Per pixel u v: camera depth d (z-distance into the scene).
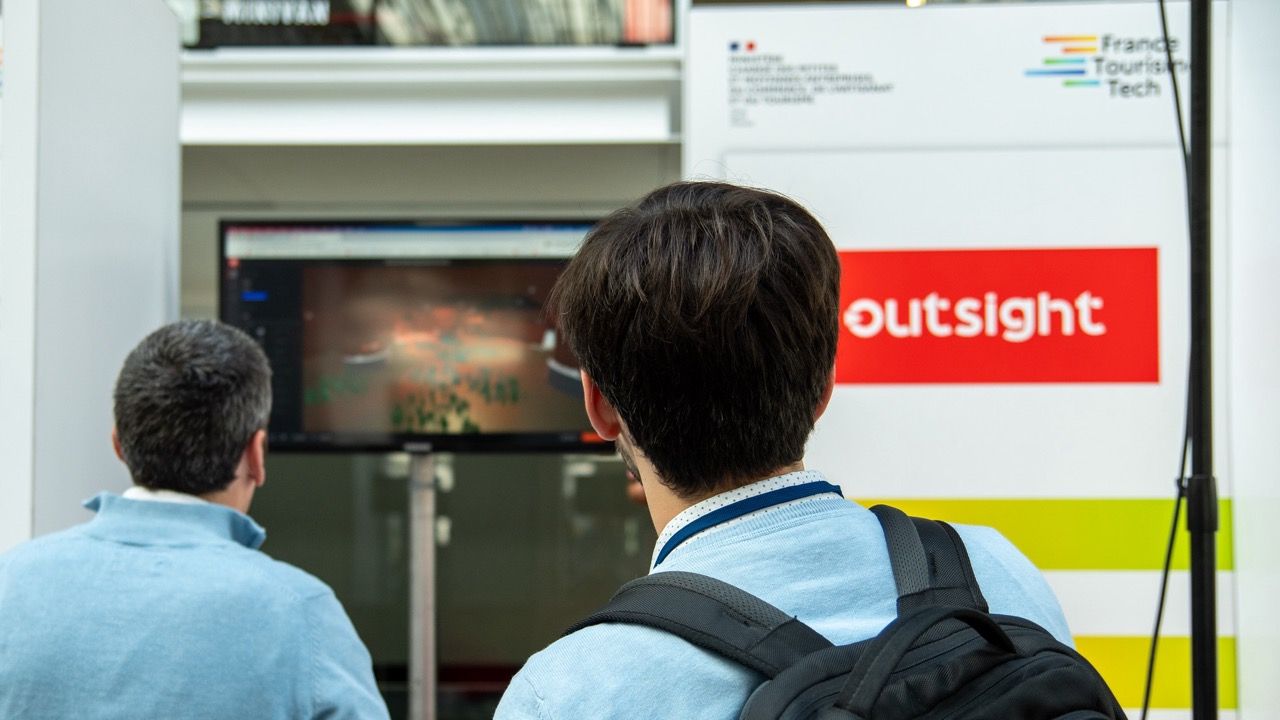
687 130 1.81
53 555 1.12
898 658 0.49
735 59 1.81
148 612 1.08
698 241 0.61
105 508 1.18
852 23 1.80
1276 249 1.43
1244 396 1.55
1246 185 1.53
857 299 1.79
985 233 1.79
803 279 0.61
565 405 2.38
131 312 1.71
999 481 1.78
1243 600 1.56
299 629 1.12
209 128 2.63
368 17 2.61
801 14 1.81
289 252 2.37
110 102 1.64
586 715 0.52
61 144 1.49
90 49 1.57
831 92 1.80
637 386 0.61
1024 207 1.79
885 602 0.59
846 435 1.79
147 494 1.20
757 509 0.61
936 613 0.52
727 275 0.60
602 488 3.56
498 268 2.39
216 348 1.24
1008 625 0.60
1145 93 1.78
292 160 2.71
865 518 0.63
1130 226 1.78
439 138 2.62
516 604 3.55
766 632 0.54
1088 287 1.78
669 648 0.54
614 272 0.62
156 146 1.82
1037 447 1.78
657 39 2.58
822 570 0.59
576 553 3.56
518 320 2.39
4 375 1.42
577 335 0.65
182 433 1.19
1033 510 1.77
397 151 2.70
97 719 1.04
